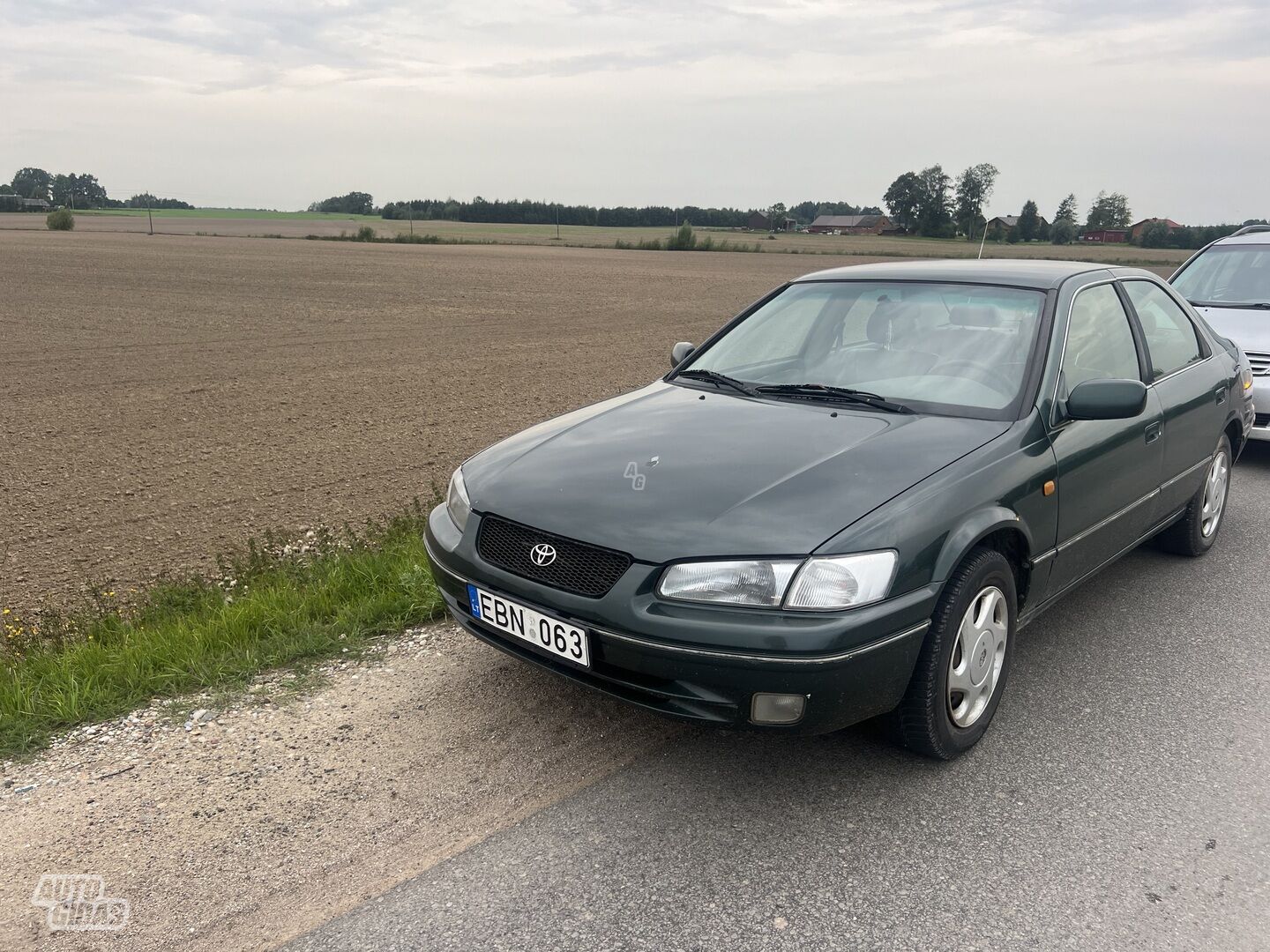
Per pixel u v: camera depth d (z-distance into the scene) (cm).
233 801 296
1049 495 338
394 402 1304
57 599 571
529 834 278
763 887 255
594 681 296
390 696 365
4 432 1102
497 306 3055
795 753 325
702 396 394
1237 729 342
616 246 9831
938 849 271
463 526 334
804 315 436
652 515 289
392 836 277
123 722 351
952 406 352
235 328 2311
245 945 234
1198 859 266
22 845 274
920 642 283
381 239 10600
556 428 380
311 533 686
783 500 285
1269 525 591
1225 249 838
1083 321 398
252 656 397
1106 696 367
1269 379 700
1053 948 232
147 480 868
